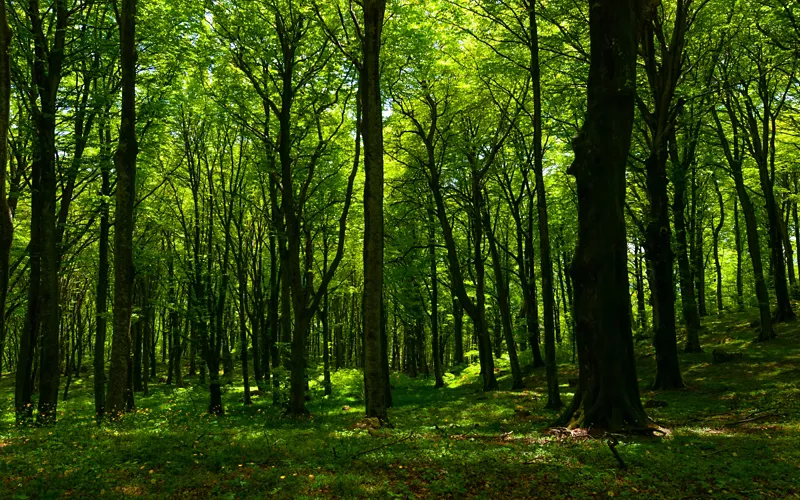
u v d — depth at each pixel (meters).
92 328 41.25
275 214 19.36
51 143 14.03
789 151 26.77
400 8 16.17
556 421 10.98
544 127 21.28
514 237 35.16
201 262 22.02
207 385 32.38
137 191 22.98
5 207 8.20
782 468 6.78
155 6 15.02
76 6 14.77
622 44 10.34
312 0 14.33
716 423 10.73
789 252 32.09
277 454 8.19
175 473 7.18
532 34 15.32
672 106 18.48
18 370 15.89
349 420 15.12
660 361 17.06
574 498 5.83
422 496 5.99
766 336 21.80
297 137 18.56
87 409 22.20
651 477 6.48
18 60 14.84
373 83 12.50
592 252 10.39
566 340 39.50
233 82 17.64
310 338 44.81
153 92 16.55
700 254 33.50
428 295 35.03
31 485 6.40
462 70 21.27
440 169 25.80
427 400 22.41
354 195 24.64
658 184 17.48
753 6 16.47
